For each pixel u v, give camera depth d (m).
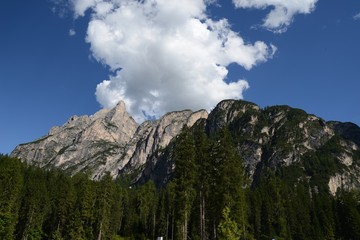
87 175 104.44
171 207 95.50
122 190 150.12
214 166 60.34
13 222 92.38
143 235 121.69
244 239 63.94
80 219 92.75
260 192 130.25
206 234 70.00
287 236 111.62
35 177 134.75
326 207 127.38
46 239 110.81
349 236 118.25
